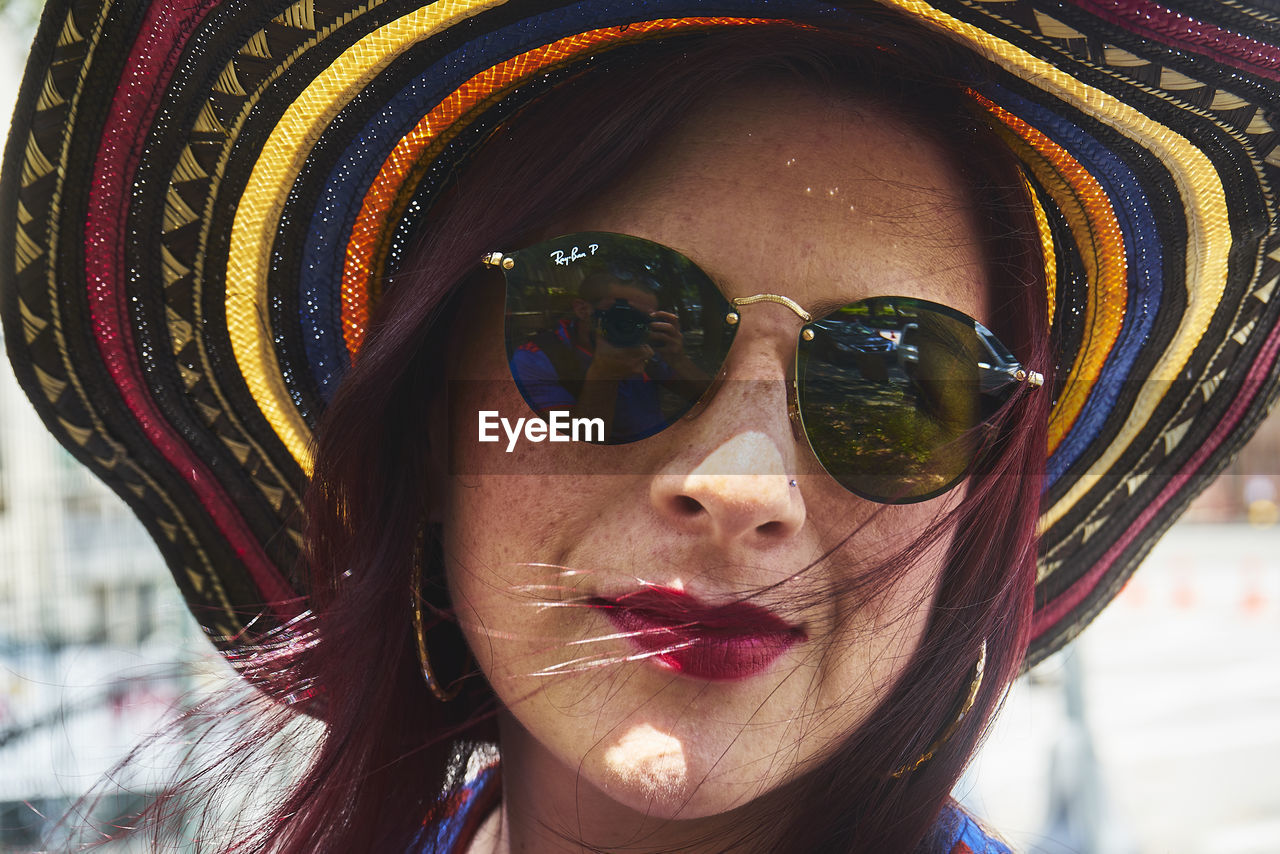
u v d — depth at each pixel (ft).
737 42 1.38
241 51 1.43
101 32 1.40
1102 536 1.78
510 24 1.40
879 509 1.35
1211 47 1.29
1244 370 1.69
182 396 1.62
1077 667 5.18
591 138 1.39
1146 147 1.42
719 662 1.30
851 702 1.35
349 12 1.39
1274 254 1.53
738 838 1.45
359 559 1.53
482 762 1.75
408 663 1.60
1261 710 10.60
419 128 1.52
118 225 1.51
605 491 1.35
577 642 1.33
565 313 1.36
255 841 1.57
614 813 1.46
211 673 1.72
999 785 6.40
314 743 1.59
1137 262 1.55
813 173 1.37
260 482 1.69
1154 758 8.98
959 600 1.43
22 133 1.44
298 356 1.64
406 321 1.45
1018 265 1.46
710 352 1.34
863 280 1.36
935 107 1.42
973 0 1.29
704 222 1.36
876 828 1.43
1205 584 18.02
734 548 1.30
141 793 1.68
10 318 1.52
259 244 1.57
